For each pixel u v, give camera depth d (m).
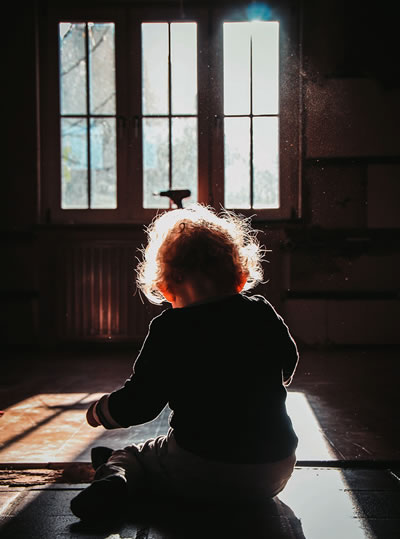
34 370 3.34
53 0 4.24
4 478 1.57
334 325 4.15
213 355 1.21
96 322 4.16
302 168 4.17
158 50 4.27
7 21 4.21
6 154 4.23
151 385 1.23
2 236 4.21
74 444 1.85
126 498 1.24
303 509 1.30
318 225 4.17
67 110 4.30
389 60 4.11
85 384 2.91
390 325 4.15
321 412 2.25
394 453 1.72
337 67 4.15
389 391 2.65
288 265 4.17
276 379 1.26
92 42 4.27
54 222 4.30
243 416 1.20
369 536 1.16
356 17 4.13
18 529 1.20
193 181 4.31
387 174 4.15
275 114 4.25
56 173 4.30
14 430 2.04
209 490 1.24
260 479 1.21
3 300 4.21
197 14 4.25
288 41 4.22
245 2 4.23
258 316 1.28
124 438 1.92
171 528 1.19
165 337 1.23
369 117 4.15
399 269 4.15
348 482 1.49
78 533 1.18
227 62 4.26
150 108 4.29
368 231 4.15
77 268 4.16
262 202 4.28
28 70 4.21
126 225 4.17
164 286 1.30
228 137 4.28
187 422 1.22
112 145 4.30
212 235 1.27
